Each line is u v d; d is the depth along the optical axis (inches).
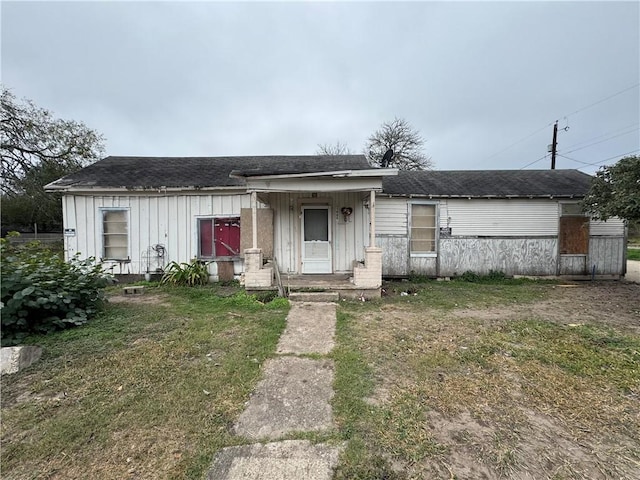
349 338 163.8
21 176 695.7
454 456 76.9
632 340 161.3
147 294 275.3
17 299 144.2
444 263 379.9
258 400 102.7
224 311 215.3
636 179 257.6
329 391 108.9
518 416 94.7
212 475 70.2
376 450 78.7
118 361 131.3
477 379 118.7
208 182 340.8
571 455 78.0
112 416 92.8
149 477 69.8
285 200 325.4
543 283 351.9
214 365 129.3
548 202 375.2
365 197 323.0
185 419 91.8
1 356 121.3
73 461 75.2
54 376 118.0
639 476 71.3
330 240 324.2
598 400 104.3
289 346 151.9
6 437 83.6
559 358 137.6
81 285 183.5
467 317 207.6
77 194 332.8
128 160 420.8
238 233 339.6
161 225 340.2
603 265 375.6
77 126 747.4
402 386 112.9
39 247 199.3
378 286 264.4
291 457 76.0
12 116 663.1
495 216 377.7
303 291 265.0
